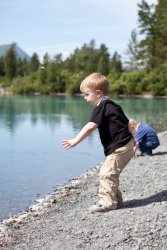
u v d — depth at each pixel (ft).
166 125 83.76
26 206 30.12
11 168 45.83
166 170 33.14
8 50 449.89
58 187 36.01
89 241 19.10
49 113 134.92
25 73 421.59
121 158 21.67
